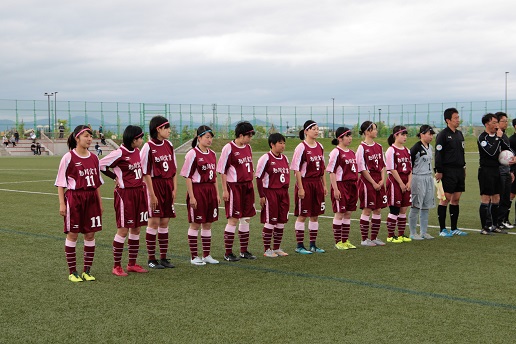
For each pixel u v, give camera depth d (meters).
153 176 7.37
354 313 5.34
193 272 7.16
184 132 62.62
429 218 12.01
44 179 22.39
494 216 10.20
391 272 7.05
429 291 6.12
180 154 53.03
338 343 4.56
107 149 55.91
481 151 9.93
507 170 10.27
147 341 4.63
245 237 8.02
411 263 7.59
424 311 5.39
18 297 5.97
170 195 7.48
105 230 10.40
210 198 7.61
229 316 5.27
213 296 5.97
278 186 8.11
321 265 7.52
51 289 6.31
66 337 4.75
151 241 7.45
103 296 6.00
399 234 9.53
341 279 6.70
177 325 5.02
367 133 9.07
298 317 5.22
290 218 11.92
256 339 4.65
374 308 5.50
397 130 9.36
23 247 8.71
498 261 7.68
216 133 64.25
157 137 7.46
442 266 7.39
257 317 5.23
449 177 9.70
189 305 5.64
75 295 6.05
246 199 7.96
